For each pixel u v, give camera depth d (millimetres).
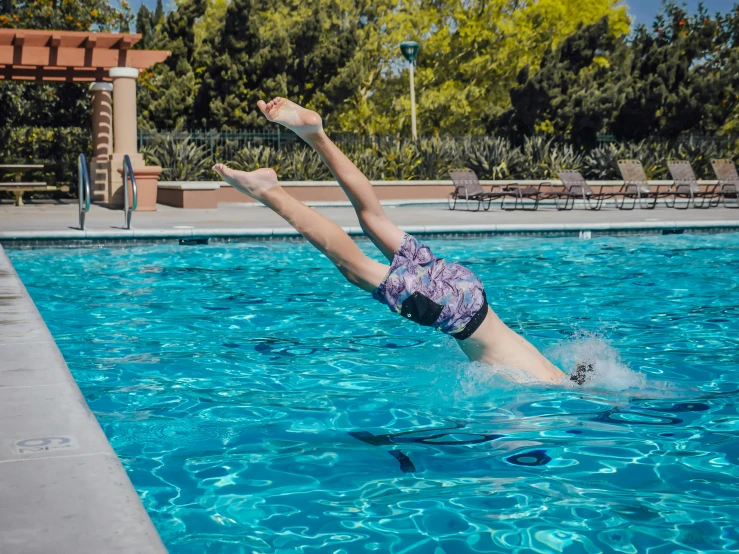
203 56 26094
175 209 17047
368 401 4336
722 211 17500
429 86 45656
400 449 3572
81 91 22156
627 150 24094
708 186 22875
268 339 5938
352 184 4078
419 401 4312
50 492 2279
